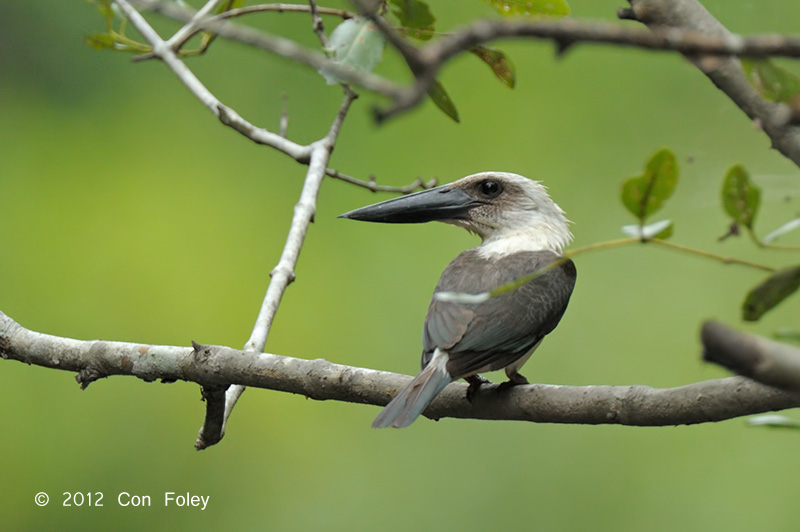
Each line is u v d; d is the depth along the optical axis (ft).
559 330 39.70
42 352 20.45
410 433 38.78
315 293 41.78
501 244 26.21
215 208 43.78
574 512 36.78
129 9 22.91
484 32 7.95
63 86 44.86
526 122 43.52
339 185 43.42
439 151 43.57
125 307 41.50
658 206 13.53
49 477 37.45
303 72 44.93
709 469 36.55
